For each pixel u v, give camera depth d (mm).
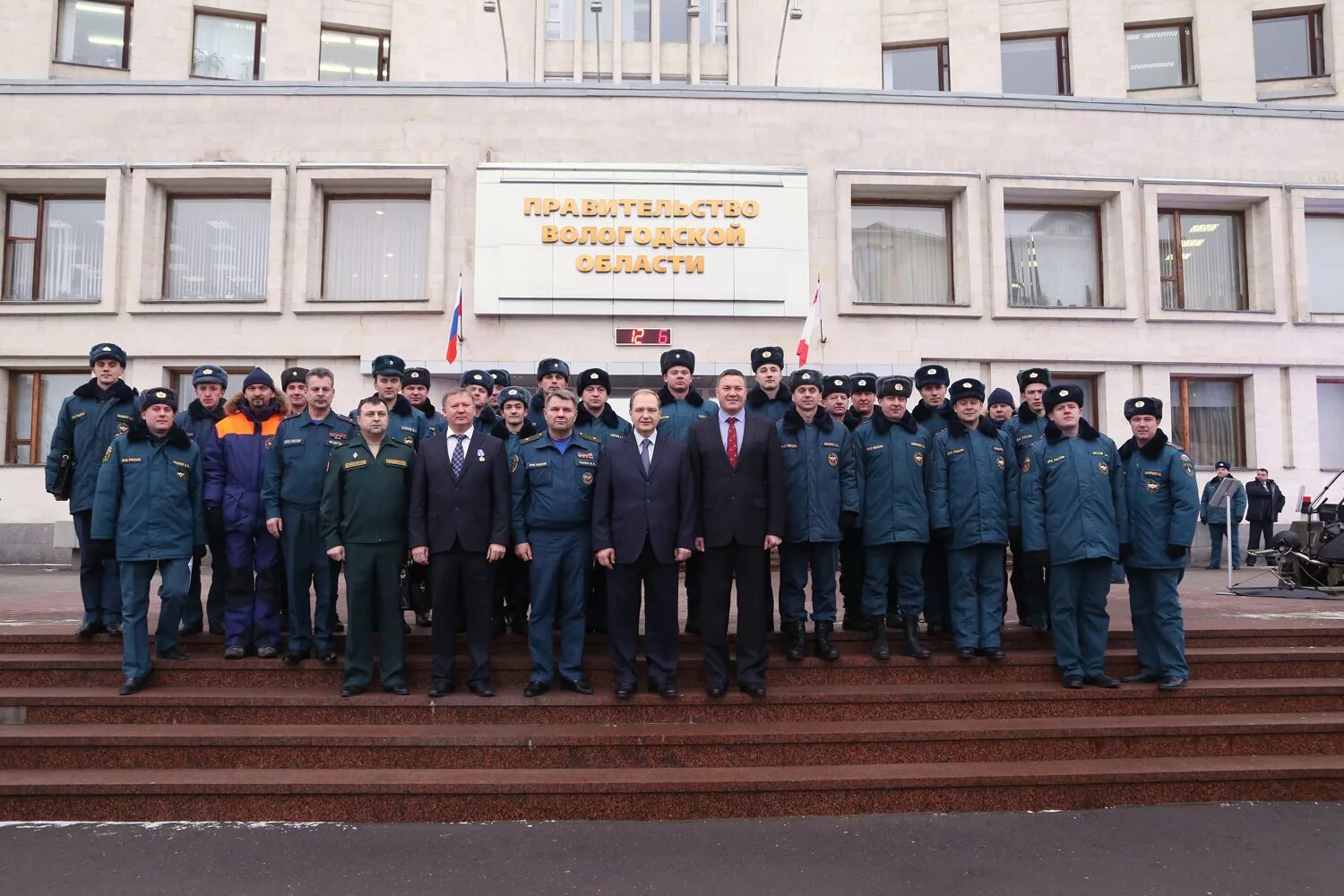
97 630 6648
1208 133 16469
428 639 6766
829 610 6492
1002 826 5141
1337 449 16594
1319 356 16297
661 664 5965
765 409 7086
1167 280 16688
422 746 5527
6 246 15781
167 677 6223
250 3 19812
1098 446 6461
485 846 4836
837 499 6461
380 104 15586
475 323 15359
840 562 7293
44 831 5027
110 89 15422
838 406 7195
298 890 4293
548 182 15375
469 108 15648
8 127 15367
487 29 20484
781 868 4559
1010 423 7711
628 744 5574
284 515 6312
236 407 6777
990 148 16156
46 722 5848
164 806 5203
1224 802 5523
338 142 15555
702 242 15469
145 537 6066
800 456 6461
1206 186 16297
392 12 20250
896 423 6625
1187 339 16172
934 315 15797
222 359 15336
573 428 6320
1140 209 16250
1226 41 19938
